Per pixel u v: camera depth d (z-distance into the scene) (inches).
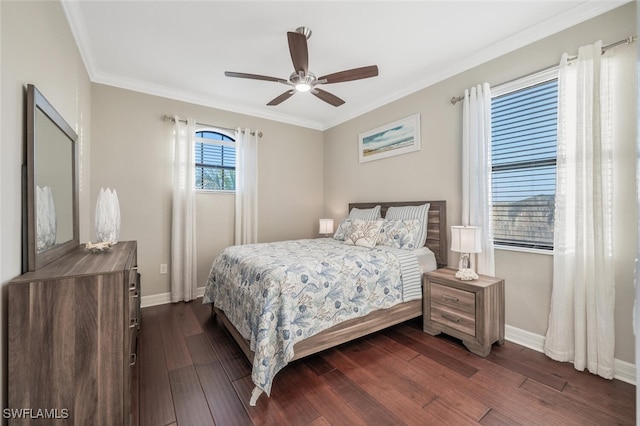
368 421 58.4
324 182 191.5
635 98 71.2
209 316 116.1
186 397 65.8
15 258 46.4
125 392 50.1
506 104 99.7
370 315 91.3
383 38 94.4
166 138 134.5
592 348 75.0
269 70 115.9
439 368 78.2
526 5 79.0
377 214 140.6
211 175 150.6
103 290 49.0
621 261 73.0
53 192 62.2
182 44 97.4
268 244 125.3
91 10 80.0
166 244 134.6
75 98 89.0
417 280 103.7
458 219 113.0
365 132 157.2
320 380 72.7
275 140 170.4
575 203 78.7
